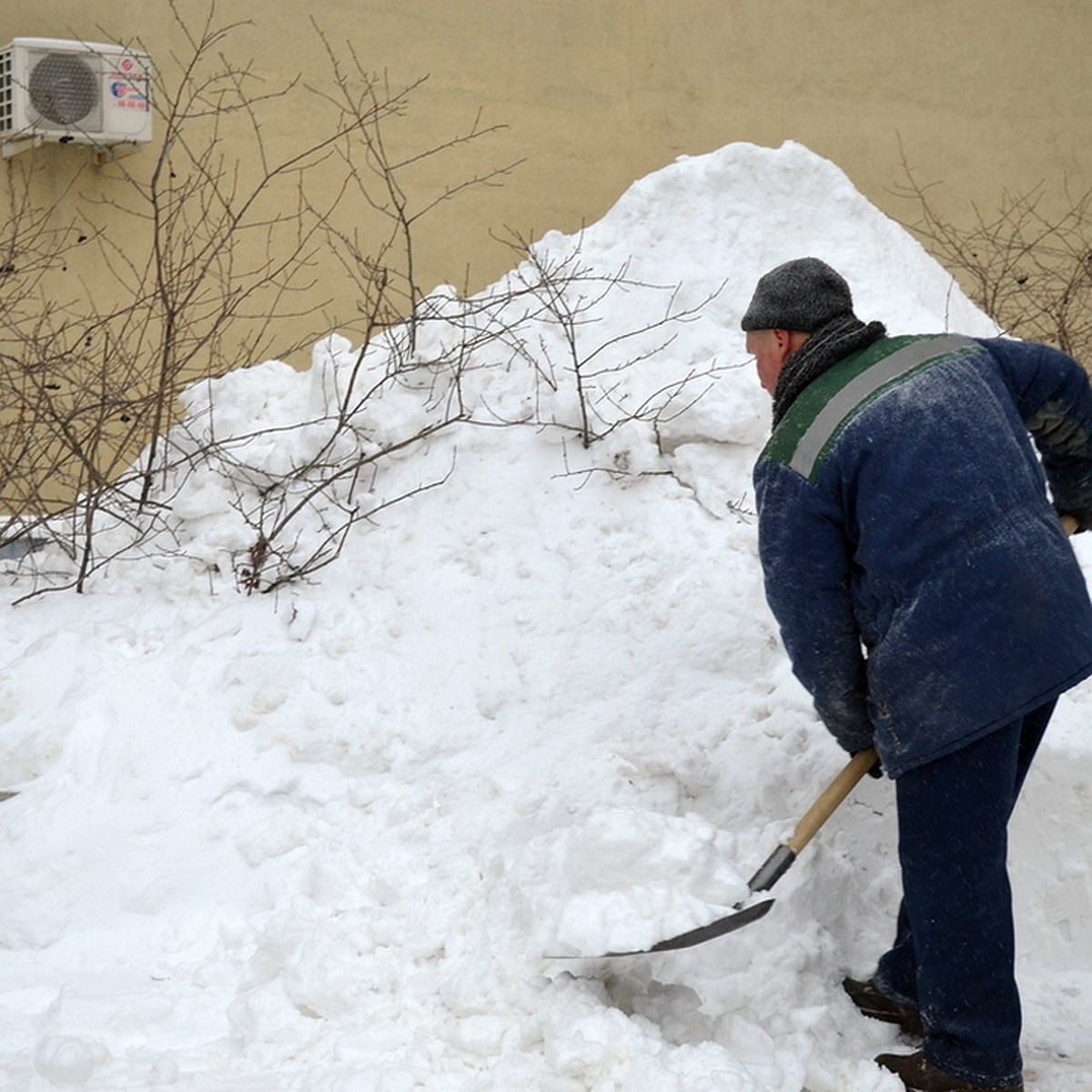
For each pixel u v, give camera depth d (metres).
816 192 5.12
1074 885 3.44
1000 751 2.74
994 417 2.77
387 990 3.04
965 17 10.00
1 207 7.29
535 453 4.52
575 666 3.96
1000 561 2.66
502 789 3.63
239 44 7.80
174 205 7.62
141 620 4.35
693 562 4.16
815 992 3.10
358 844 3.46
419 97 8.34
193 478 4.79
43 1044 2.82
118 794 3.77
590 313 4.86
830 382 2.83
